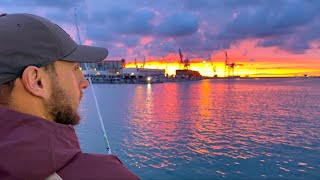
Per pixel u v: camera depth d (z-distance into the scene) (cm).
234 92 6519
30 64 84
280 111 3091
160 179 1098
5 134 73
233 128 2106
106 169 80
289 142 1673
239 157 1366
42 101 87
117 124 2208
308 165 1255
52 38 88
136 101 4069
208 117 2639
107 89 7288
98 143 1468
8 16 91
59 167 74
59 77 91
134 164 1255
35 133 73
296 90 7575
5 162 67
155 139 1711
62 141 79
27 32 85
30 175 69
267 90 7525
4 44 82
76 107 97
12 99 84
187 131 1977
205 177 1121
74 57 94
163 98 4625
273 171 1186
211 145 1591
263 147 1556
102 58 106
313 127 2148
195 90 7231
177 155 1387
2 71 81
